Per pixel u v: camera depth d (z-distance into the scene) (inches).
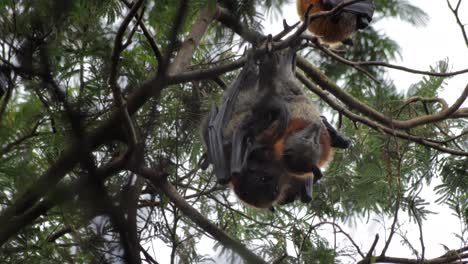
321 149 459.5
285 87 459.5
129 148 423.8
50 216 501.4
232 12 338.6
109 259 341.7
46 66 290.5
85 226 388.8
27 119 457.1
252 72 464.8
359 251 436.5
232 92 454.6
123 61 488.1
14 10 332.2
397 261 458.9
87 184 296.2
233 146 433.7
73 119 284.2
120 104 411.2
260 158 444.8
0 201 442.0
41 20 295.9
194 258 494.3
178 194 461.7
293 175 448.5
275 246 488.7
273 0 337.1
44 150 473.4
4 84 414.0
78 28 445.4
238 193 452.1
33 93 469.4
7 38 331.6
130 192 379.6
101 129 430.0
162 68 387.2
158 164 461.1
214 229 452.1
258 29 342.3
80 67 464.8
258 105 443.5
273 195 447.2
